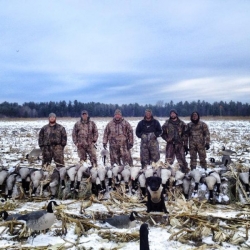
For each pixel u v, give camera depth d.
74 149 19.92
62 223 6.66
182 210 7.68
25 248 5.81
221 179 9.27
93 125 12.77
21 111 94.38
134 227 6.89
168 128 12.29
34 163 14.51
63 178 9.62
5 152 18.00
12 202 8.77
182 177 9.19
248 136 28.11
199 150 12.00
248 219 7.27
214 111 103.56
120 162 12.80
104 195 9.45
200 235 6.49
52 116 11.91
